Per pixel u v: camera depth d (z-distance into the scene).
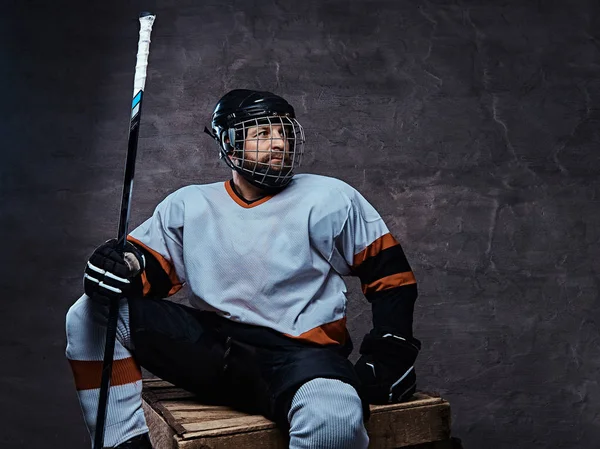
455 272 3.31
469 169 3.36
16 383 3.24
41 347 3.27
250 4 3.44
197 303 2.15
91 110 3.41
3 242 3.33
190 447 1.77
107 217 3.36
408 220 3.34
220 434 1.80
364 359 2.07
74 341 1.96
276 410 1.85
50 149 3.38
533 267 3.31
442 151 3.38
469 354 3.26
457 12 3.43
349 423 1.75
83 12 3.45
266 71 3.42
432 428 2.06
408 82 3.40
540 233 3.32
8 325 3.28
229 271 2.08
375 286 2.13
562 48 3.40
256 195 2.13
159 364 2.02
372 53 3.42
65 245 3.34
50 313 3.30
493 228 3.33
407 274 2.13
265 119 2.07
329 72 3.41
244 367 1.98
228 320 2.07
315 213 2.07
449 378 3.25
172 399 2.17
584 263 3.31
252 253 2.06
